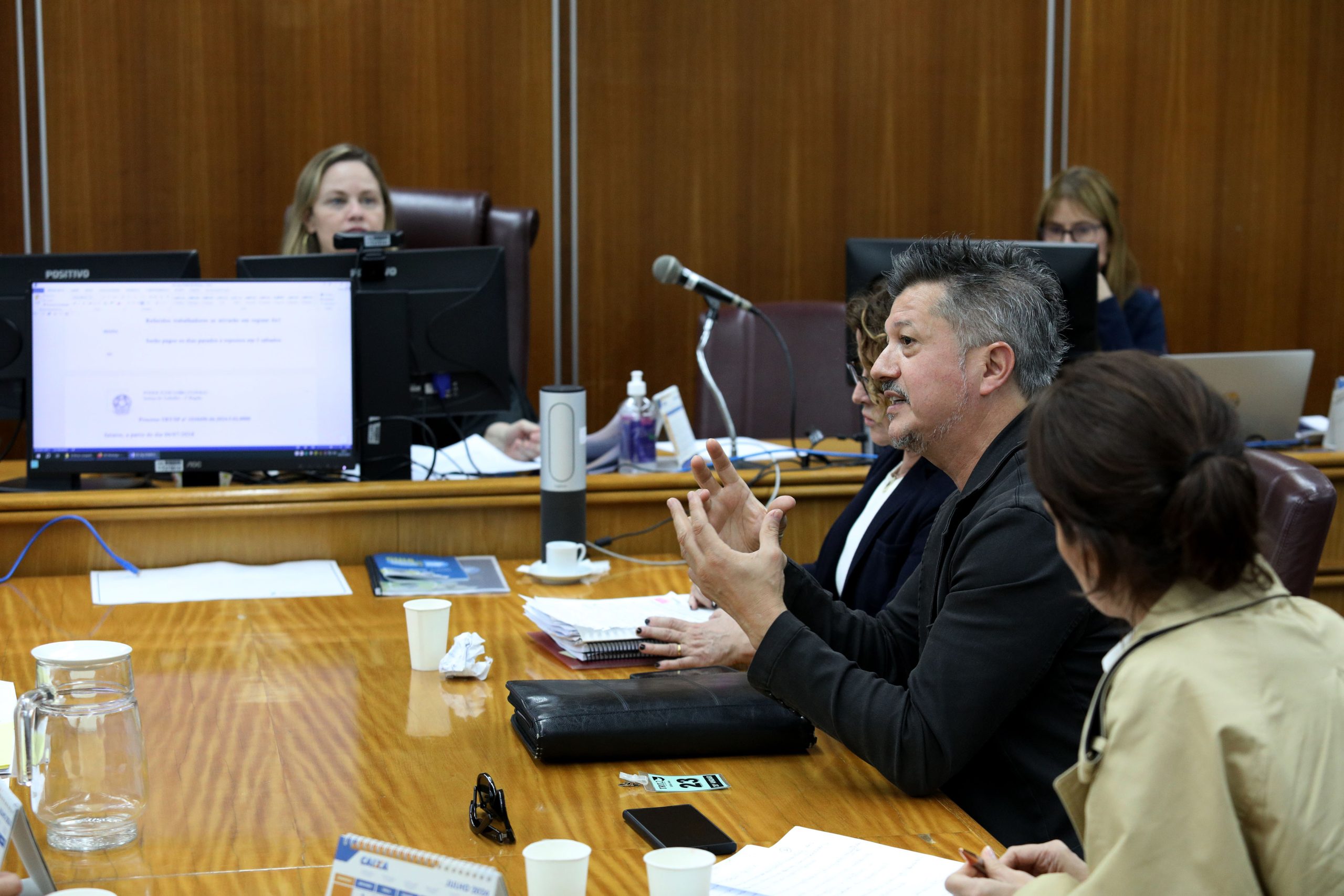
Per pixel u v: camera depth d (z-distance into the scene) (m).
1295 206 5.52
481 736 1.66
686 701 1.63
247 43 4.77
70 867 1.28
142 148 4.74
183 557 2.49
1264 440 3.49
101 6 4.65
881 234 5.25
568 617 2.04
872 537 2.17
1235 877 0.94
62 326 2.56
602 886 1.25
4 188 4.66
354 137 4.89
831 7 5.12
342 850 1.07
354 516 2.55
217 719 1.70
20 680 1.81
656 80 5.05
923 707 1.49
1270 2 5.37
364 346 2.82
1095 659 1.49
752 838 1.38
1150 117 5.36
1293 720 0.96
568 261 5.09
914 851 1.35
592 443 3.00
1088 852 1.02
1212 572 0.99
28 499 2.41
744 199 5.17
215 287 2.59
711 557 1.62
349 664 1.94
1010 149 5.30
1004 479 1.60
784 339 3.91
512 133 5.00
